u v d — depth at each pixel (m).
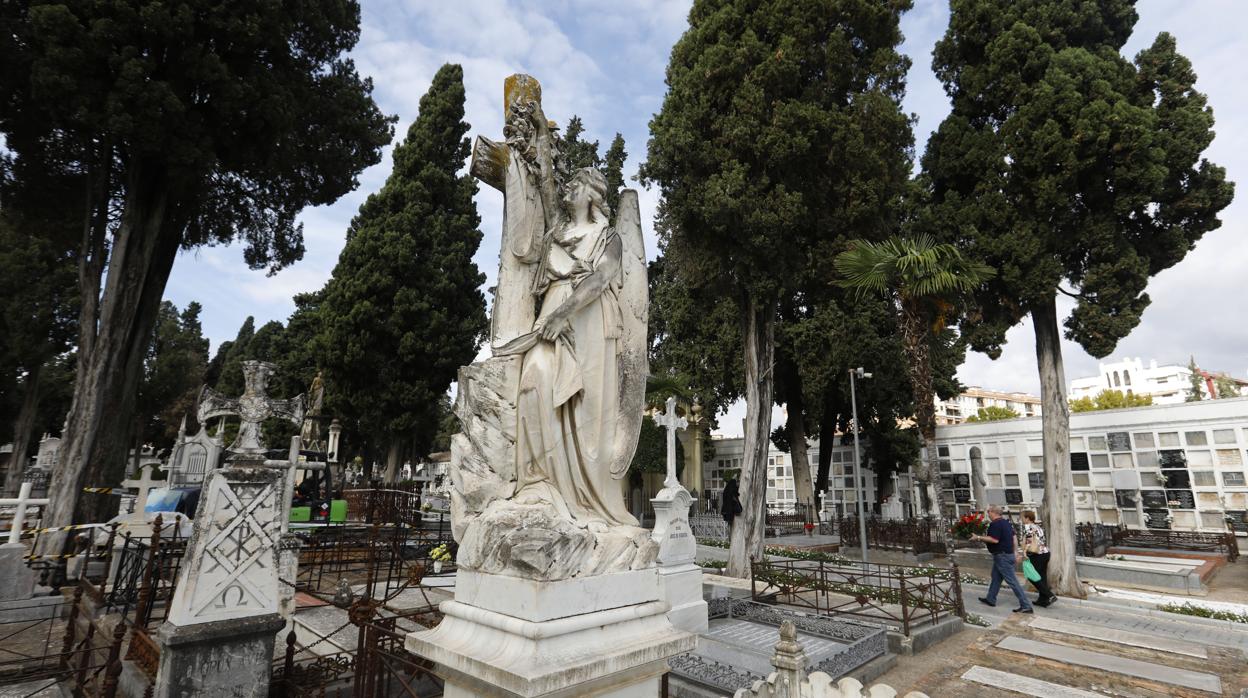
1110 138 12.31
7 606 7.25
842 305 24.59
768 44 14.27
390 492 16.06
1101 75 12.84
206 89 12.42
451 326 25.94
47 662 5.66
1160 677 7.07
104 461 12.84
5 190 14.16
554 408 3.48
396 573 10.09
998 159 13.53
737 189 13.48
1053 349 13.77
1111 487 21.81
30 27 10.76
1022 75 13.75
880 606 9.46
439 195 27.30
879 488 28.16
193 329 47.66
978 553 16.88
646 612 3.21
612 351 3.74
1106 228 12.73
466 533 3.26
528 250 3.93
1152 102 13.14
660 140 14.70
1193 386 58.69
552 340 3.54
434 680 4.98
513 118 4.09
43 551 10.11
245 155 13.73
